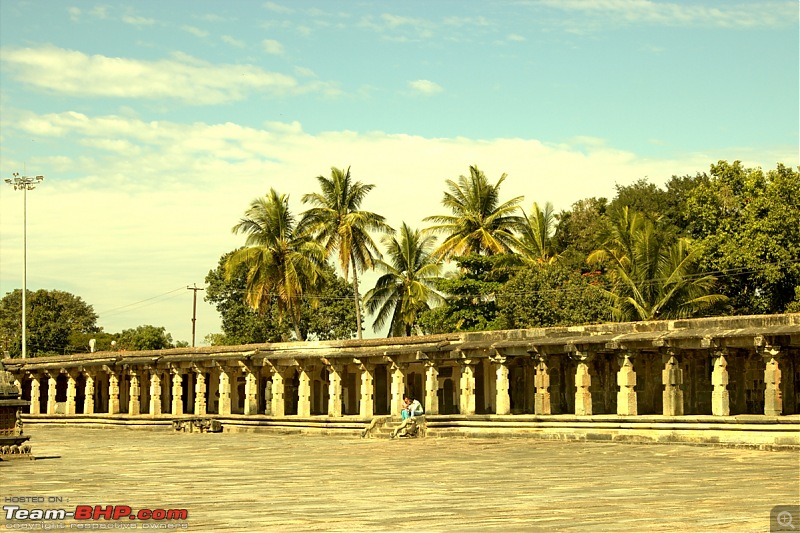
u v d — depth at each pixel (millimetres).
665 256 60500
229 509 20672
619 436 39750
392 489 24328
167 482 26828
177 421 58469
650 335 39375
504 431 43719
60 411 70375
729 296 61969
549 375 44969
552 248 75375
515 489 23906
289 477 28000
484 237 71938
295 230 75625
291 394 58531
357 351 51125
